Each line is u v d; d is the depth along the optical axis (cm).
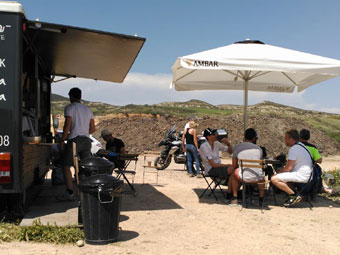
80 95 680
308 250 464
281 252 454
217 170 774
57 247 452
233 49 755
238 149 729
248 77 966
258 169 715
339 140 2927
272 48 779
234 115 3136
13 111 514
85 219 467
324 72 713
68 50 736
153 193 850
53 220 530
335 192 862
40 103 886
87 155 679
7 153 511
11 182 513
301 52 769
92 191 458
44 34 638
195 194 852
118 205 479
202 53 735
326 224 598
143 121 2894
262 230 554
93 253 430
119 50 674
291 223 600
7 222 539
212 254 441
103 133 859
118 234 491
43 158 751
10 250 433
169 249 455
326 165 1683
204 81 1050
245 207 718
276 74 1006
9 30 514
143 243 476
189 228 557
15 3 513
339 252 459
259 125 2753
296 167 729
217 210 686
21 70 520
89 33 585
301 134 798
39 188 768
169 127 2756
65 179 666
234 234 529
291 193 720
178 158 1258
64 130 652
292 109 7631
